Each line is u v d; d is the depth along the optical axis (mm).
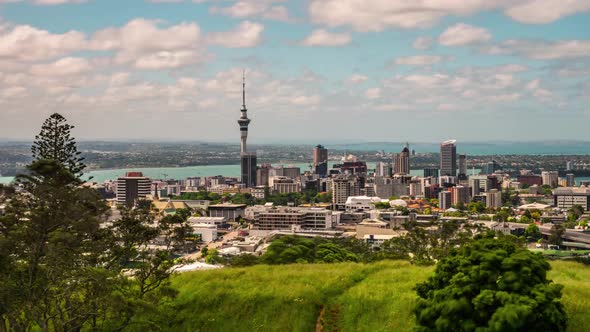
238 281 96688
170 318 87438
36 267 74188
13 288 72438
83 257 78688
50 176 74625
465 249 67062
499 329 57719
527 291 60469
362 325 80688
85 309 77000
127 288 84250
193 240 87750
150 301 80750
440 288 66875
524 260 62062
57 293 76250
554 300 63719
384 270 100938
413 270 99250
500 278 61656
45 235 74750
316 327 83625
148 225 85000
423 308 65688
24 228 74062
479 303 59812
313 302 88062
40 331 85250
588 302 74250
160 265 87000
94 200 76875
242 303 89062
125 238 82688
